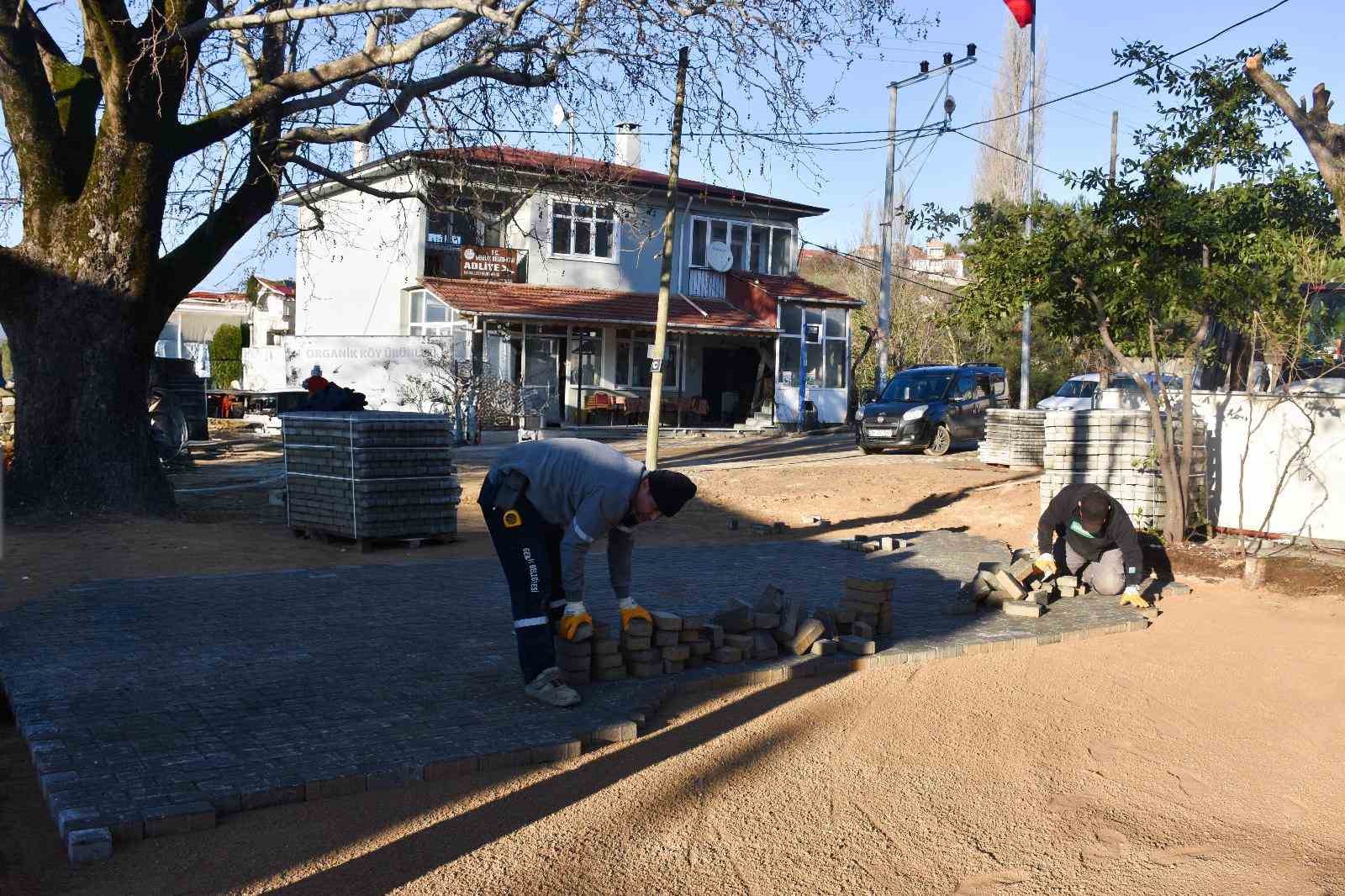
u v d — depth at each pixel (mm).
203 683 6074
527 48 12797
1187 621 8750
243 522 13141
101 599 8344
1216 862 4340
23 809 4500
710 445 26672
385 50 12070
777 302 31922
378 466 11266
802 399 32781
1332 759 5609
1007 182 43688
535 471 5969
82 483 12359
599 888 3936
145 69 11734
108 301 12336
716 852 4258
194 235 13227
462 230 17234
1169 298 10461
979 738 5727
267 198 13547
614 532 6496
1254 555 10406
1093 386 24562
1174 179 10695
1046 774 5242
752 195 33406
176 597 8492
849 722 5918
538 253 30594
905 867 4199
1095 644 7945
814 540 12961
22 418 12430
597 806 4648
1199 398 11875
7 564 9797
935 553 11906
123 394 12664
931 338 46344
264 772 4715
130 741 5082
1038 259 10961
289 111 13375
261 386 35969
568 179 15281
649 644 6520
